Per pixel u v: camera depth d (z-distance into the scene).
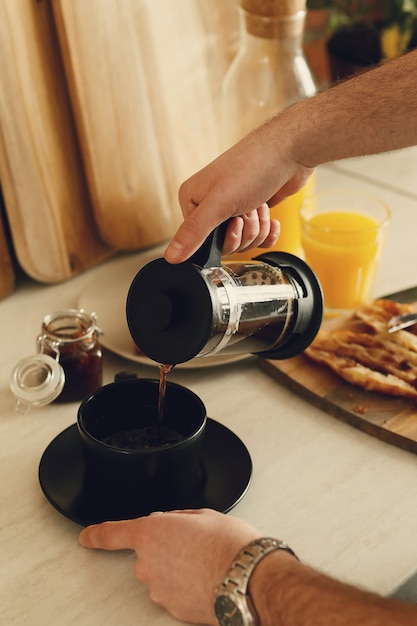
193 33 1.30
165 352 0.78
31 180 1.17
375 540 0.86
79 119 1.19
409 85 0.88
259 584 0.71
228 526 0.77
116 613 0.77
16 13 1.10
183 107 1.31
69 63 1.16
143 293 0.80
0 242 1.20
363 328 1.15
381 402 1.03
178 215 1.35
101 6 1.16
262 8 1.14
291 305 0.87
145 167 1.28
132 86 1.22
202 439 0.86
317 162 0.92
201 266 0.81
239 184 0.87
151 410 0.92
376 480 0.94
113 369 1.10
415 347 1.09
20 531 0.86
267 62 1.19
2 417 1.01
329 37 1.69
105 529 0.81
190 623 0.77
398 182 1.55
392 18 1.61
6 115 1.12
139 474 0.83
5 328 1.17
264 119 1.22
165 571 0.76
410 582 0.83
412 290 1.22
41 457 0.93
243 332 0.82
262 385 1.08
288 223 1.24
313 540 0.85
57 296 1.25
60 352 1.00
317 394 1.03
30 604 0.78
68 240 1.26
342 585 0.69
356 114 0.89
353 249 1.15
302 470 0.95
